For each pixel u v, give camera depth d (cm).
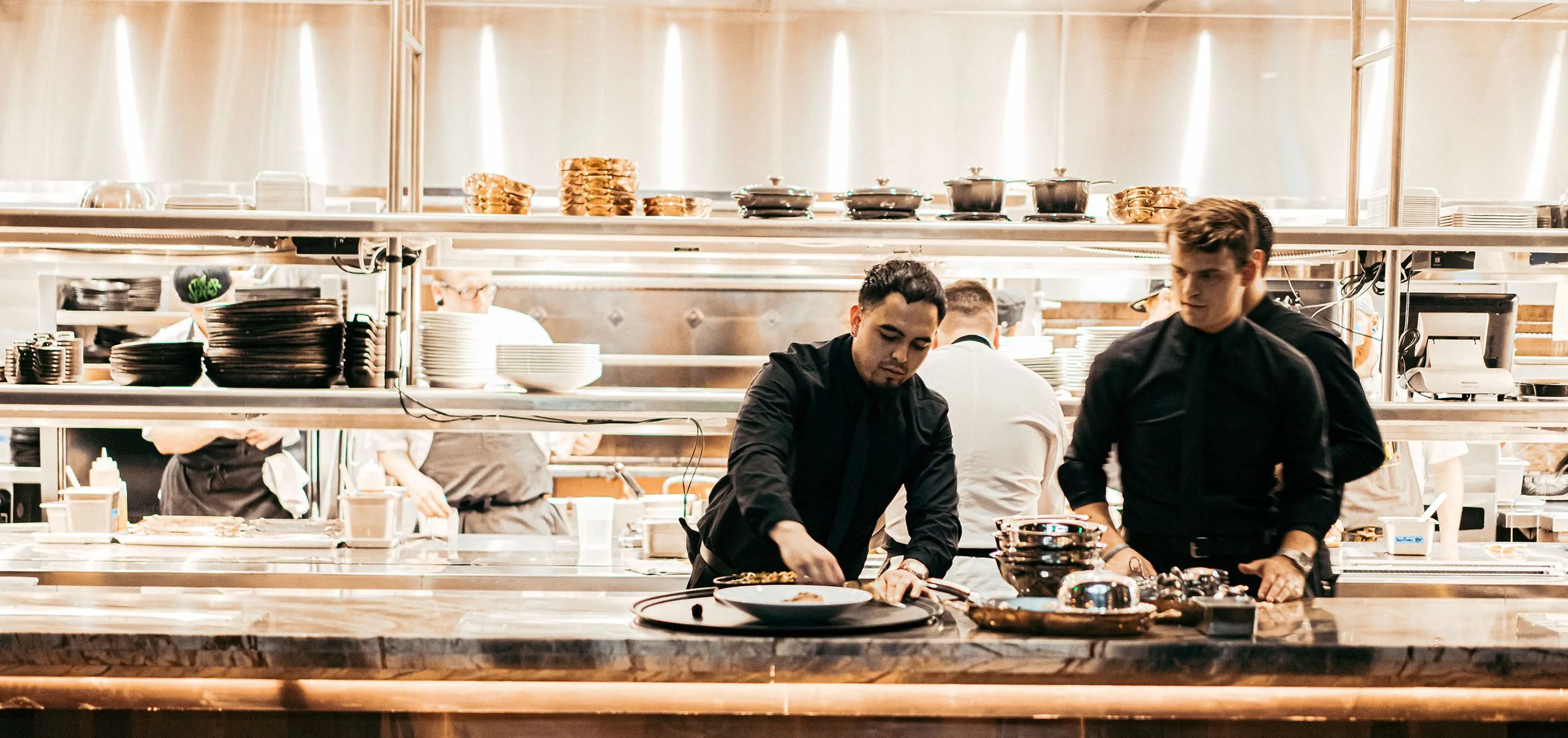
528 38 511
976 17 518
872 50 518
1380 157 529
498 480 442
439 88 509
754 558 228
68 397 308
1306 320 240
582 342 482
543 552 356
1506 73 532
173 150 505
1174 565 227
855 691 171
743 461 204
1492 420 322
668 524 342
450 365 327
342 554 345
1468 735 176
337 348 323
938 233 311
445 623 177
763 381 218
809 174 518
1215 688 172
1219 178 525
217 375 317
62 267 470
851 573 240
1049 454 298
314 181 330
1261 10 518
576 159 312
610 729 171
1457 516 430
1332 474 224
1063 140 521
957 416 286
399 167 344
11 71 502
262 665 167
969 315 307
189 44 505
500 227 304
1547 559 356
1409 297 376
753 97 517
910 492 226
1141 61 522
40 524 421
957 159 520
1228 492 224
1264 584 205
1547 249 316
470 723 171
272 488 419
